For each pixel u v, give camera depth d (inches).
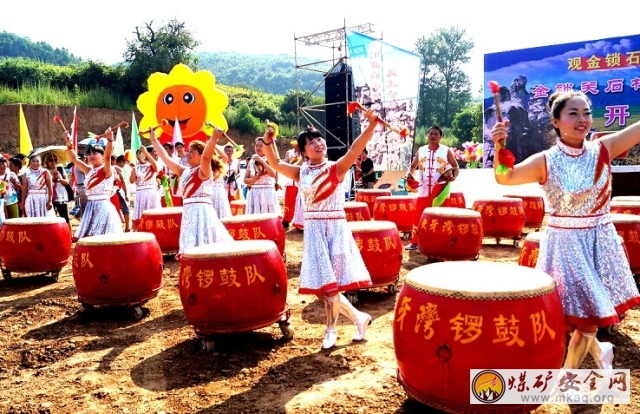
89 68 1285.7
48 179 331.6
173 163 237.9
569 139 117.0
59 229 256.5
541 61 526.6
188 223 222.5
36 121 1029.2
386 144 565.9
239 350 158.7
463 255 254.8
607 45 492.7
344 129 689.6
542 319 101.6
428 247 262.4
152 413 122.0
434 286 106.1
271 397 127.3
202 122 578.9
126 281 190.4
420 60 532.1
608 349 121.5
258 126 1385.3
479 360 99.3
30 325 193.2
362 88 572.7
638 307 187.8
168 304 213.5
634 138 118.2
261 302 152.7
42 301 220.8
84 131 1098.7
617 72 490.3
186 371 145.0
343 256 155.4
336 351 155.3
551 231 120.0
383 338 165.9
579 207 115.3
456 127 1891.0
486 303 100.2
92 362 154.8
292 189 427.2
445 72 2379.4
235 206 375.9
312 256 155.9
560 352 105.2
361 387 130.4
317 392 128.6
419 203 302.7
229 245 160.6
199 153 221.9
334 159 703.7
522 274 113.7
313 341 165.0
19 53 4259.4
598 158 115.3
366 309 200.8
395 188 559.2
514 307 100.0
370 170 495.8
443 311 102.3
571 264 115.2
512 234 319.9
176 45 1359.5
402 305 111.2
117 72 1305.4
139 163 392.5
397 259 215.5
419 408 117.7
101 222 258.7
